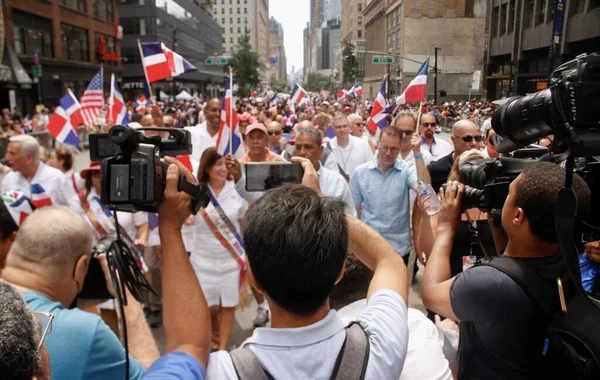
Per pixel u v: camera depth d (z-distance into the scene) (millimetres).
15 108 28656
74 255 1995
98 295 2412
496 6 43750
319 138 4305
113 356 1822
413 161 5895
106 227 4418
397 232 4543
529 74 37719
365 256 1635
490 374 1738
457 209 2074
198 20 85188
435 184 5469
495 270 1701
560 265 1681
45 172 4961
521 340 1649
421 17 58469
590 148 1399
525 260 1710
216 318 4664
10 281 1927
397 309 1399
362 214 4742
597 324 1531
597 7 26906
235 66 69375
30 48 34344
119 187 1298
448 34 58500
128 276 1501
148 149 1300
